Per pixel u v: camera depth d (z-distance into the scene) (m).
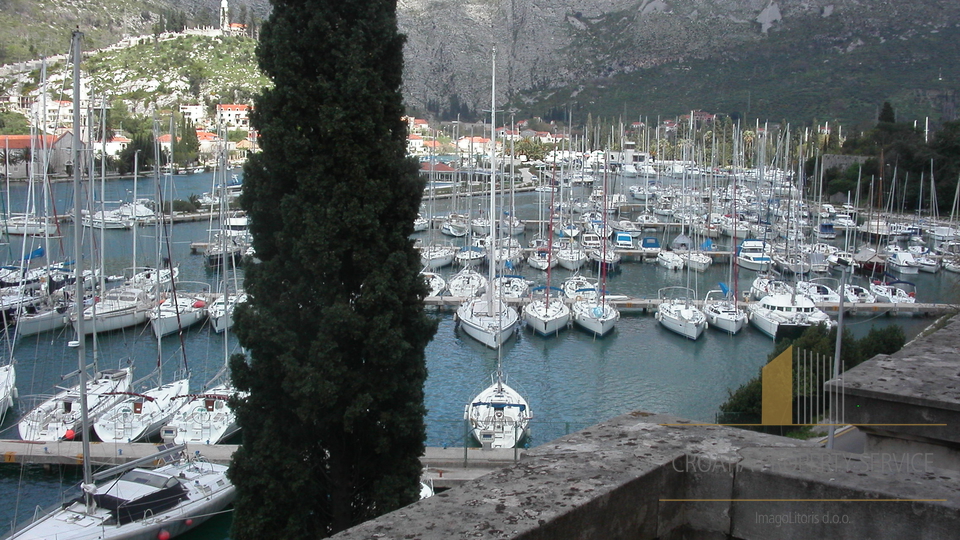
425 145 140.88
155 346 44.94
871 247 76.50
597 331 49.09
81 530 21.52
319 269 13.93
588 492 4.09
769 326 49.41
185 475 24.81
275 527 14.50
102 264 46.84
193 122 183.25
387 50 14.97
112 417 30.16
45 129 48.25
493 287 49.22
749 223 87.44
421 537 3.64
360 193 14.23
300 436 14.67
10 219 72.50
